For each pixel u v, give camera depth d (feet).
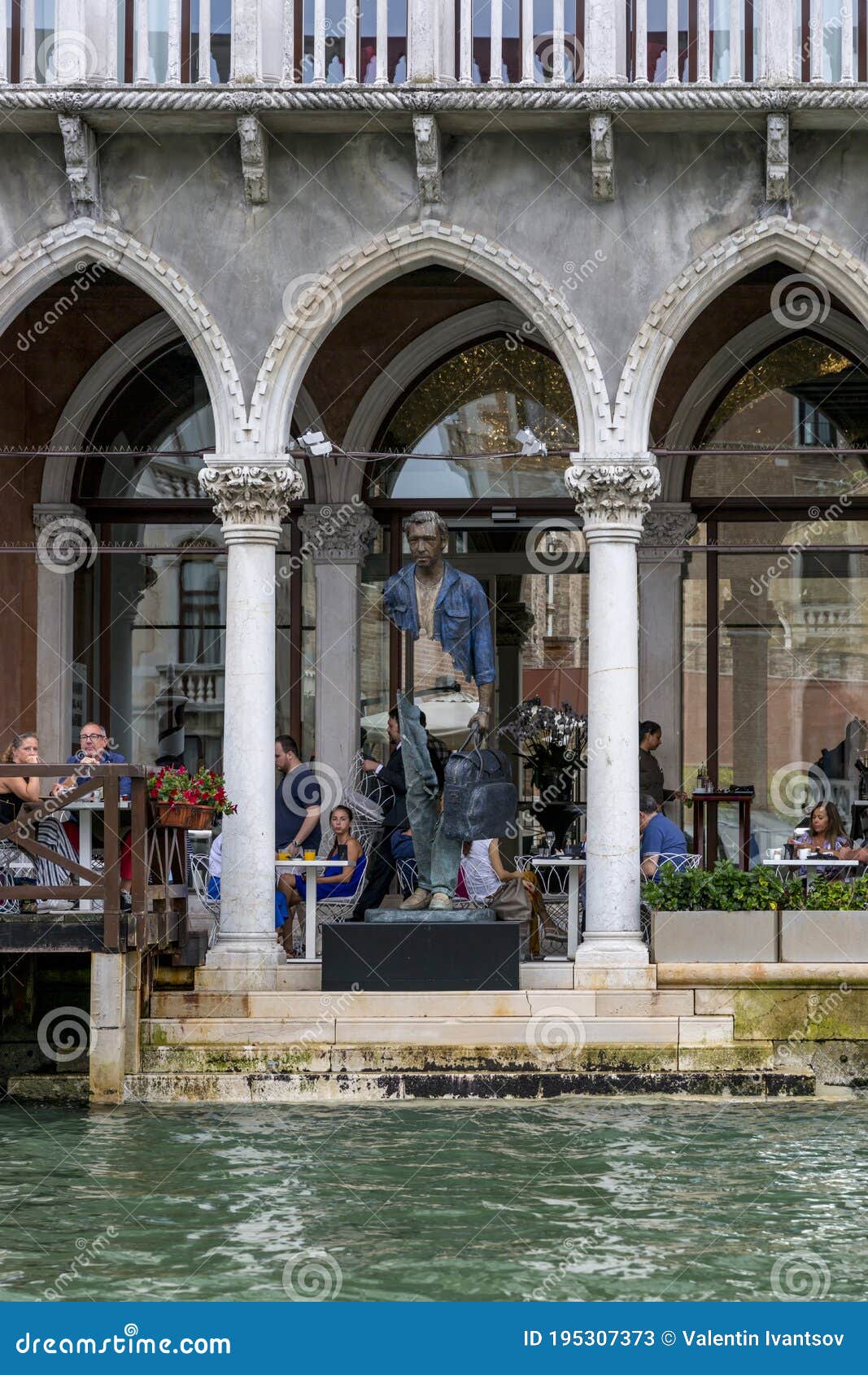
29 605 49.32
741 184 38.37
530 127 38.27
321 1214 27.22
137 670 50.52
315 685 49.37
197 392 50.31
